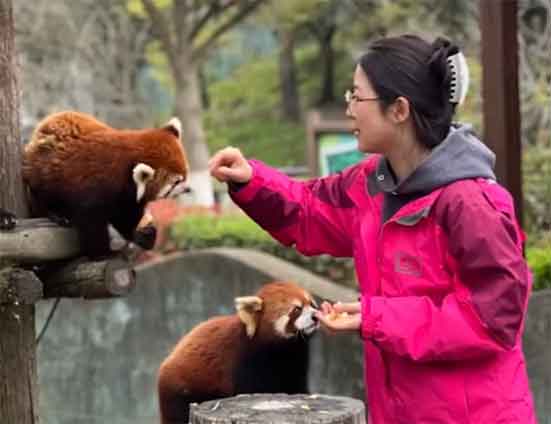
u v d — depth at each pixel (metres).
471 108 10.71
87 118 3.59
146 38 17.97
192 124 15.02
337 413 2.46
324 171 11.74
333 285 5.68
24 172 3.47
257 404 2.57
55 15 15.91
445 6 13.04
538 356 5.08
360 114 2.49
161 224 8.43
